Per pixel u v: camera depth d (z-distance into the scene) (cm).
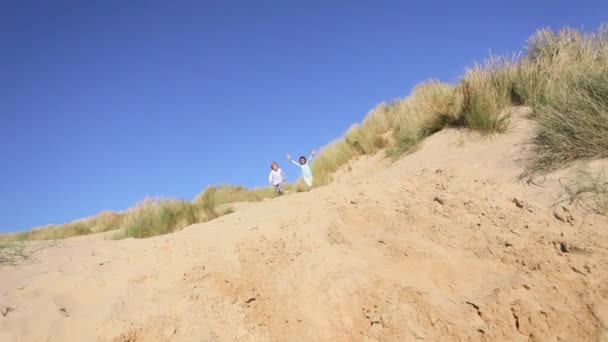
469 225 411
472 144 693
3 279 451
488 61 837
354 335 327
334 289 358
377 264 381
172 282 414
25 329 361
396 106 1213
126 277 429
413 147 842
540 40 837
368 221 460
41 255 532
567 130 489
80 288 417
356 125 1292
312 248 423
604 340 274
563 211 390
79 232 1398
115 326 359
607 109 486
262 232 478
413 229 425
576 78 577
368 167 1023
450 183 504
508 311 308
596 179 411
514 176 484
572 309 299
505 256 361
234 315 361
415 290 340
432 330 313
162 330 353
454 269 360
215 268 421
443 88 980
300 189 1237
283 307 359
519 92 749
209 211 1039
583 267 327
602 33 726
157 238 557
